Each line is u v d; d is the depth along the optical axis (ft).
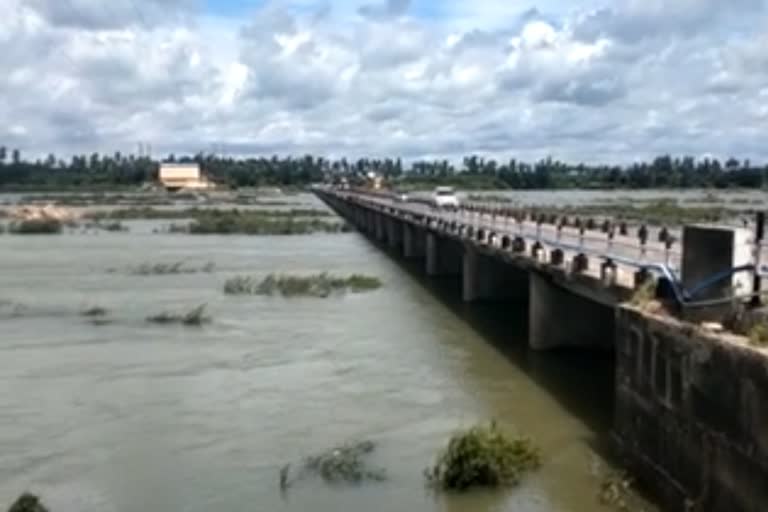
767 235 83.30
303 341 119.14
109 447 75.97
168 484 67.15
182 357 109.60
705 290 57.98
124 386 95.86
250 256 237.45
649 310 63.57
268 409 86.69
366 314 141.49
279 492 64.75
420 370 101.71
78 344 116.98
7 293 161.07
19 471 70.59
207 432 79.61
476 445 65.36
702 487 52.39
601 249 93.04
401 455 72.08
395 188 597.11
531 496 62.18
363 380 97.71
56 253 239.91
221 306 148.25
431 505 61.57
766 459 44.68
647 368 62.13
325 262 224.12
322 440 76.64
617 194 507.71
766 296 52.90
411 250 235.40
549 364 102.73
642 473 62.90
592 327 108.17
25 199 563.48
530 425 78.95
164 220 382.83
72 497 65.10
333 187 610.24
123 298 155.74
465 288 155.84
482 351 111.34
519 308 148.05
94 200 556.10
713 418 50.98
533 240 113.09
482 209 198.70
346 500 62.80
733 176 504.02
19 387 95.61
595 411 83.20
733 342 49.29
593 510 59.21
